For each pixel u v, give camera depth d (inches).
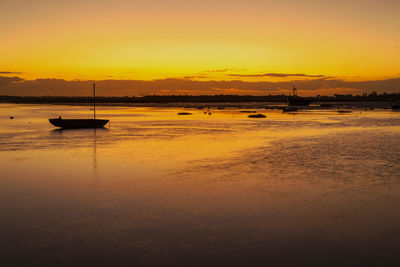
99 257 370.6
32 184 663.8
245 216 485.7
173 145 1183.6
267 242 404.8
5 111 4148.6
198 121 2422.5
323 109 4645.7
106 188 632.4
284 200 557.0
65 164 854.5
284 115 3216.0
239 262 359.6
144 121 2418.8
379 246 395.5
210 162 871.1
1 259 366.9
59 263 358.6
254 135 1496.1
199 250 385.4
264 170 774.5
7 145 1183.6
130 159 917.8
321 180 684.7
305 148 1098.7
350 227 447.8
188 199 562.3
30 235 426.6
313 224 457.7
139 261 361.7
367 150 1055.0
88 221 470.3
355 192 602.2
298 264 356.2
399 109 4370.1
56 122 1796.3
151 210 511.5
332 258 368.5
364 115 3154.5
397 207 524.1
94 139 1354.6
